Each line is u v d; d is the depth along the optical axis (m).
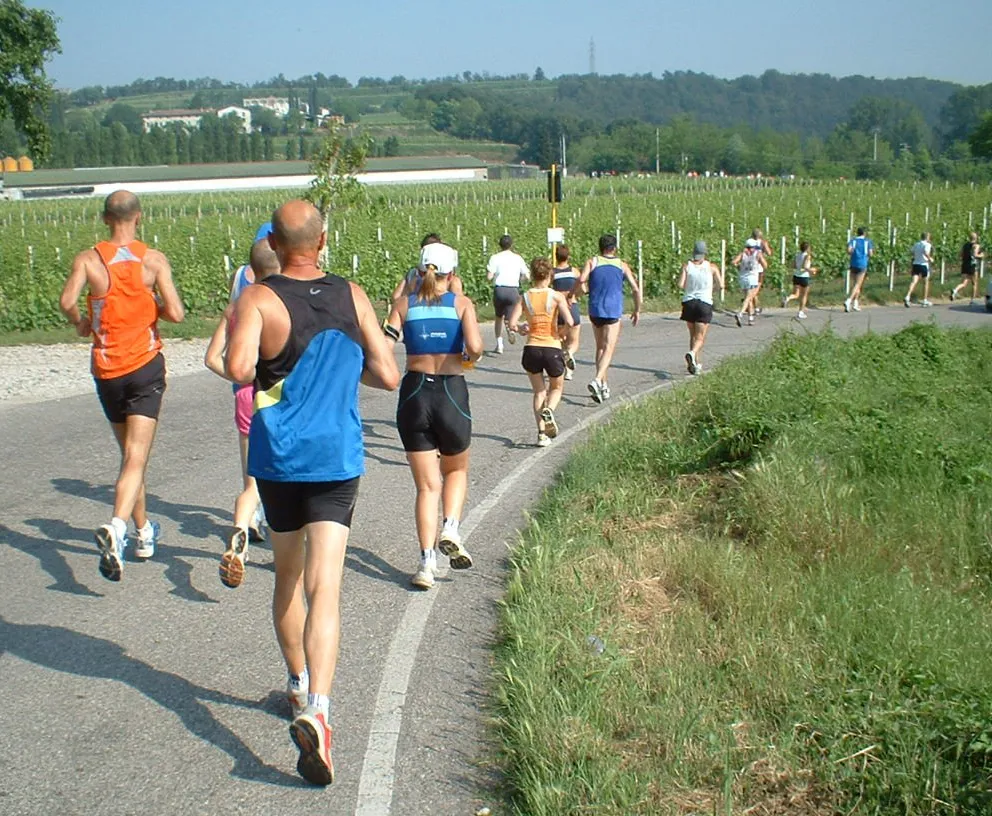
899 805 3.90
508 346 17.88
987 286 26.41
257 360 4.11
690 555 6.27
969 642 5.20
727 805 3.78
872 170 129.38
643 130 144.25
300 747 3.93
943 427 9.44
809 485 7.29
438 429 6.34
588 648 5.03
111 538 5.74
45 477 8.72
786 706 4.52
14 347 17.92
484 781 4.13
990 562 6.64
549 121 159.62
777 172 137.50
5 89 36.06
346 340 4.21
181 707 4.71
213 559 6.75
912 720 4.33
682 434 9.34
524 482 8.79
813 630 5.30
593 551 6.53
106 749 4.32
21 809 3.86
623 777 3.90
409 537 7.26
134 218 6.25
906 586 5.86
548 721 4.30
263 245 6.21
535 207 49.34
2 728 4.48
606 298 12.41
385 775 4.15
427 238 10.01
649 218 38.56
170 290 6.30
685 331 20.78
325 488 4.17
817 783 4.00
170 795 3.99
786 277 30.52
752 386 9.79
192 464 9.23
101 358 6.16
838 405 9.41
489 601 6.05
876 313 25.73
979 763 4.10
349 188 23.39
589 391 12.39
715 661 4.98
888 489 7.54
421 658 5.25
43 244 30.45
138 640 5.44
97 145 147.75
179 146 152.50
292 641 4.46
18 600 5.97
